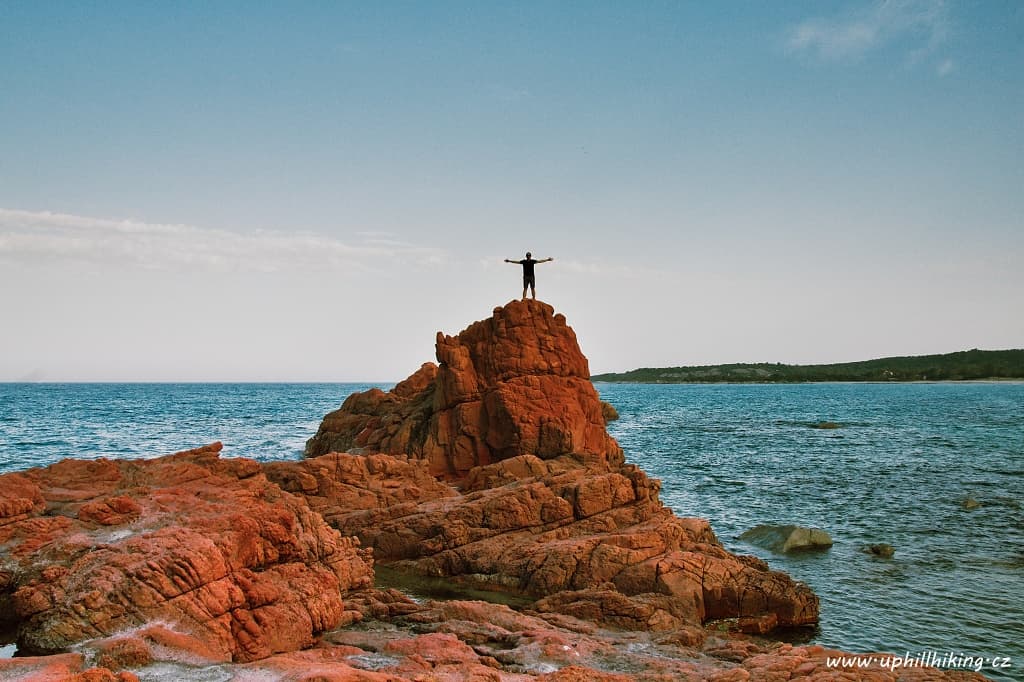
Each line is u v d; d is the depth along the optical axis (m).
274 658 15.35
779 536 37.19
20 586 17.16
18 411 138.38
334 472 36.44
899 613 27.52
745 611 26.33
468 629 20.44
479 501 32.03
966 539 38.50
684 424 124.69
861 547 36.88
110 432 94.75
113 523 20.02
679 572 26.61
